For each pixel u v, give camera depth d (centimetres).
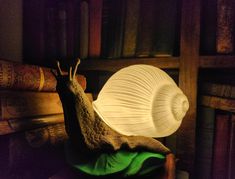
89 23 74
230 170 63
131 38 71
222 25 65
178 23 73
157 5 69
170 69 76
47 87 63
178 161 68
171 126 57
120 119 54
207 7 67
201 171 67
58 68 52
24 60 79
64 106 52
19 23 77
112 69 72
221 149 64
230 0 64
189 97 67
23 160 57
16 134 55
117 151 54
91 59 74
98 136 52
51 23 76
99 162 52
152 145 57
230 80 74
